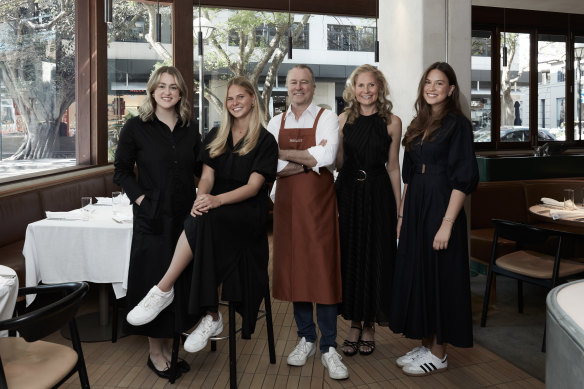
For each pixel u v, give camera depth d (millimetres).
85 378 2270
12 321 1849
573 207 4137
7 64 5219
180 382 2975
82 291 2166
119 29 6785
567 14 9391
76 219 3609
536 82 9344
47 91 5863
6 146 5219
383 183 3176
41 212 4828
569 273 3619
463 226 2967
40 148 5750
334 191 3127
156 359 3096
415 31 4129
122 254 3398
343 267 3236
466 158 2871
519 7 8969
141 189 2988
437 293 2957
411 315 3025
